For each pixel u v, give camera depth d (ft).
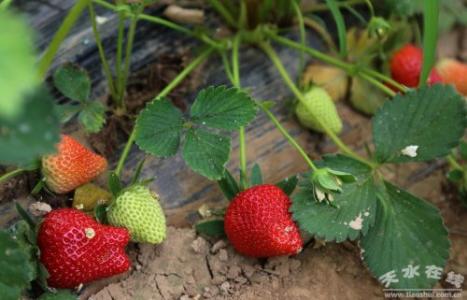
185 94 1.81
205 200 1.71
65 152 1.56
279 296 1.59
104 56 1.74
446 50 2.04
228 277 1.60
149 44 1.85
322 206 1.55
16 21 0.90
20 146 1.08
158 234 1.55
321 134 1.83
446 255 1.58
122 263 1.51
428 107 1.62
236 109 1.53
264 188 1.56
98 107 1.68
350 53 1.93
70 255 1.47
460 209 1.77
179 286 1.58
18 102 0.88
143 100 1.78
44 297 1.48
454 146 1.60
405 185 1.80
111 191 1.55
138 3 1.65
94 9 1.85
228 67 1.81
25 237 1.45
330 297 1.61
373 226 1.59
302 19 1.88
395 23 1.91
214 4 1.87
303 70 1.90
